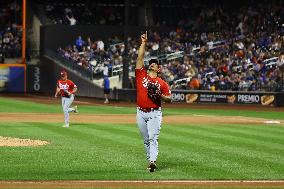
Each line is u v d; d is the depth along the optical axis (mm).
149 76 23219
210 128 42719
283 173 23406
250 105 74000
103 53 84625
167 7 98250
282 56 76562
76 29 91250
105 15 97625
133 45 86812
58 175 22266
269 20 88125
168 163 25703
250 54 80000
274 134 38969
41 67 89562
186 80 77062
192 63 80000
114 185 20375
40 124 44438
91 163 25219
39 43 92062
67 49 87562
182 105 72875
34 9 95000
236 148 31141
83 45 87812
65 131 39312
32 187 19906
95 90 80062
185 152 29359
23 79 88438
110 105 69938
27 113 55562
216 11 94000
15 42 91812
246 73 76312
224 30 89688
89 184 20516
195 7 97938
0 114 54156
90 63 82062
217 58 80562
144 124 23500
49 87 87812
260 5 93062
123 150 29547
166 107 69312
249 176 22625
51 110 59562
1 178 21531
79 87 83000
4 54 90688
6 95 84188
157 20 98125
